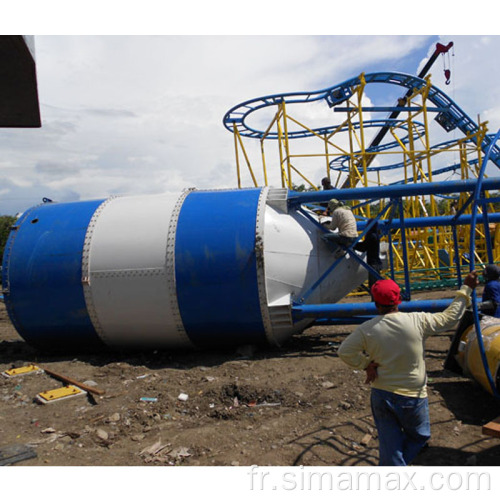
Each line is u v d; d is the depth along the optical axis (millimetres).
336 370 5801
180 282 6305
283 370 5910
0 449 4031
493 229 17531
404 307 6594
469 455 3703
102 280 6512
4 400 5367
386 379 2949
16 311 6953
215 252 6258
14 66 3133
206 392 5289
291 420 4512
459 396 4969
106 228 6758
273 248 6371
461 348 5047
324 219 7562
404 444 3047
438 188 6590
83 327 6801
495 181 6391
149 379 5855
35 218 7305
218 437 4219
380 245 7926
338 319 7438
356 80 15094
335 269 7191
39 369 6422
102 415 4789
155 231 6535
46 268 6730
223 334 6613
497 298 5781
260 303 6238
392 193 6777
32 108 3734
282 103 15680
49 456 3922
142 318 6535
